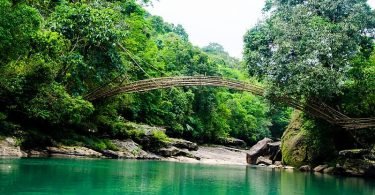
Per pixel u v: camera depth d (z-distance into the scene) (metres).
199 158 36.75
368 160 25.67
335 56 24.78
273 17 28.50
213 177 18.48
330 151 29.23
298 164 30.89
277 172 25.61
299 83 24.22
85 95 28.53
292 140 32.34
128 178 15.27
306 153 30.52
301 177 22.20
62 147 24.44
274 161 35.88
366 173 24.97
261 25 28.62
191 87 54.84
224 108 61.69
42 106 21.92
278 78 25.45
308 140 30.64
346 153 26.80
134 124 34.97
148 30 51.25
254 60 27.27
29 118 22.31
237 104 68.94
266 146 37.03
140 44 42.75
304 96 26.80
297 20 26.39
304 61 24.44
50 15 26.75
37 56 20.66
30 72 20.17
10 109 21.41
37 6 28.41
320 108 26.83
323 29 25.03
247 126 69.69
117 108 35.59
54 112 22.55
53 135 24.88
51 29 24.25
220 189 13.95
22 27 17.55
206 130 56.38
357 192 15.73
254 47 28.19
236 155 47.38
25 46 18.84
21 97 21.09
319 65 24.20
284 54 25.36
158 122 44.72
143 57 41.44
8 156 20.02
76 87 26.69
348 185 18.69
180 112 49.28
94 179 14.07
